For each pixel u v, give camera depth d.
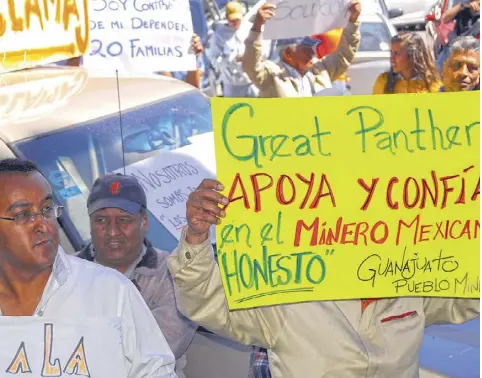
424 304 3.31
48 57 5.58
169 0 6.97
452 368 5.09
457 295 3.08
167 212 4.77
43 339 2.71
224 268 2.98
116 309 2.81
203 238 2.97
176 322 4.05
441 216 3.07
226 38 9.27
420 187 3.06
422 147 3.06
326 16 7.29
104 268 2.89
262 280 3.01
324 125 3.03
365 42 10.60
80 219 4.54
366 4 10.95
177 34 7.03
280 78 8.01
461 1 9.11
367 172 3.05
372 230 3.06
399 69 7.75
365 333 3.13
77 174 4.76
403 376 3.17
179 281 3.02
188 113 5.36
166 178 4.95
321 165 3.03
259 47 7.87
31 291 2.76
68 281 2.80
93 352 2.74
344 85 8.38
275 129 3.01
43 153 4.79
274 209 3.02
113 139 5.02
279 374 3.15
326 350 3.09
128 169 4.91
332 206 3.04
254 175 3.00
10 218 2.66
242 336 3.17
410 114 3.06
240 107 3.00
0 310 2.75
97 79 5.54
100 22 6.74
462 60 7.44
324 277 3.04
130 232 4.06
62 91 5.34
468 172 3.07
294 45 8.06
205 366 4.21
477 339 5.43
